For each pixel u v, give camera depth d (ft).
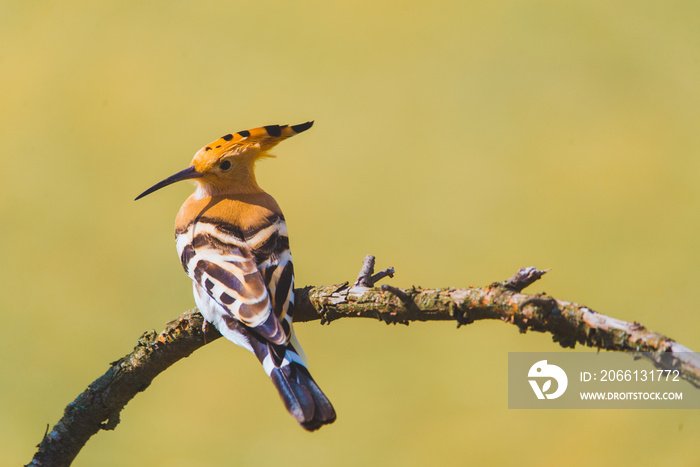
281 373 19.02
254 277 20.93
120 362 21.98
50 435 22.06
